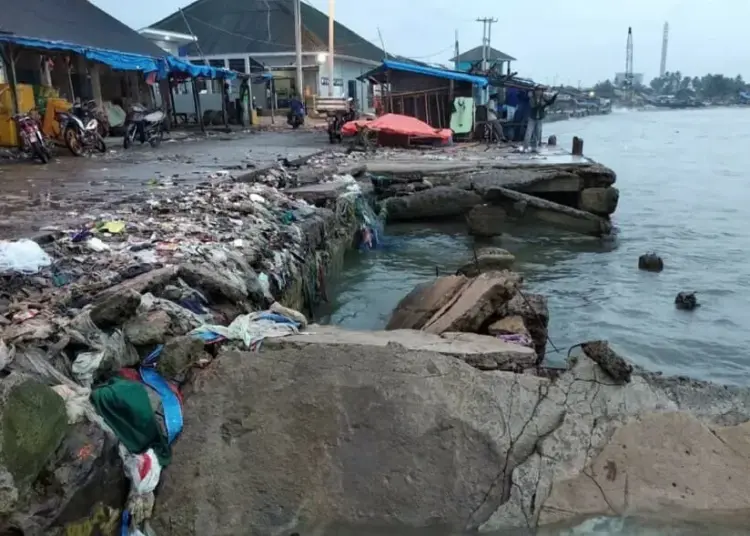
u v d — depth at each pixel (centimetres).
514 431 402
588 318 924
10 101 1661
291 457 394
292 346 467
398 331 548
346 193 1226
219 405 414
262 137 2630
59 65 2144
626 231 1556
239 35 4288
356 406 412
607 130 6444
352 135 2258
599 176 1503
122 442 365
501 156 1880
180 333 463
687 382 446
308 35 4241
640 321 915
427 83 2502
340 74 4388
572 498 376
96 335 418
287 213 946
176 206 879
